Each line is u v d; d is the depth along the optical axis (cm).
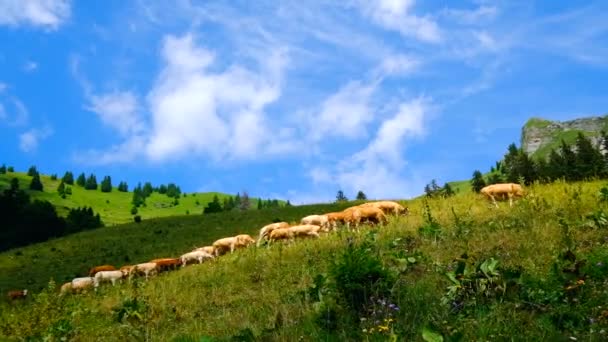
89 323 1255
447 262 1025
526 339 586
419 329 637
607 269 749
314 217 2428
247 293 1291
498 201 2058
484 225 1453
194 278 1720
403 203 3212
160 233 4966
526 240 1098
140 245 4534
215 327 939
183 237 4672
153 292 1513
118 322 1188
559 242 1038
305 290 942
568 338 579
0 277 3834
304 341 707
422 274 952
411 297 766
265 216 5178
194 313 1195
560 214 1337
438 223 1528
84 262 4138
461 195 2544
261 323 856
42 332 1147
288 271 1415
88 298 1777
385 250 1313
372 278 798
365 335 660
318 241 1852
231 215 5462
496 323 629
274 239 2288
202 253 2730
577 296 691
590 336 560
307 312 805
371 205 2378
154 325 1102
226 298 1288
